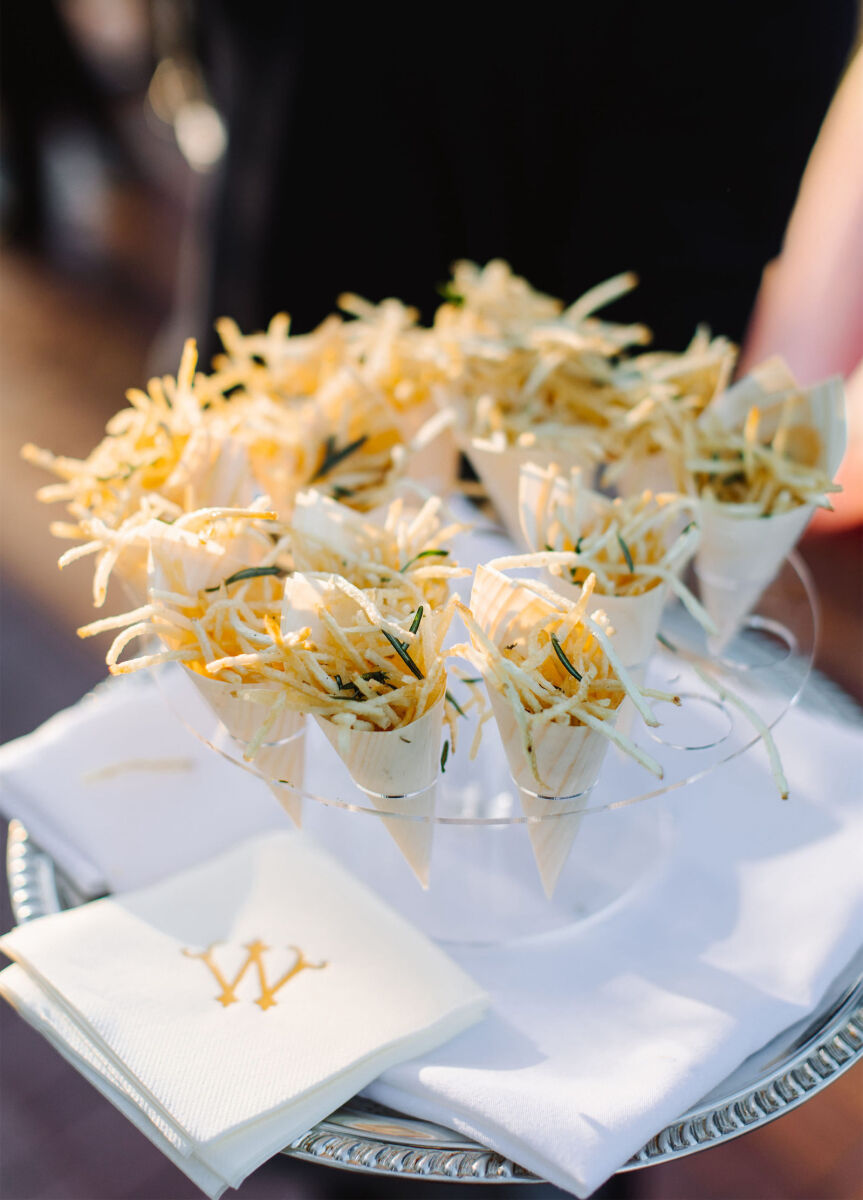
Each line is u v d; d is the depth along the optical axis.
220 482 0.68
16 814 0.72
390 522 0.66
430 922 0.67
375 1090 0.60
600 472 0.79
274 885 0.66
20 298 2.12
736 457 0.73
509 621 0.60
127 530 0.65
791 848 0.69
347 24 0.92
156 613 0.62
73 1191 0.91
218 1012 0.61
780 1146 0.93
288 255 1.03
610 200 0.94
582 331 0.78
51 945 0.63
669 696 0.59
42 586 1.48
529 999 0.64
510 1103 0.58
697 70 0.88
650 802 0.72
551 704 0.58
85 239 2.31
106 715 0.75
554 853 0.64
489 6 0.90
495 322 0.80
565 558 0.62
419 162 0.98
